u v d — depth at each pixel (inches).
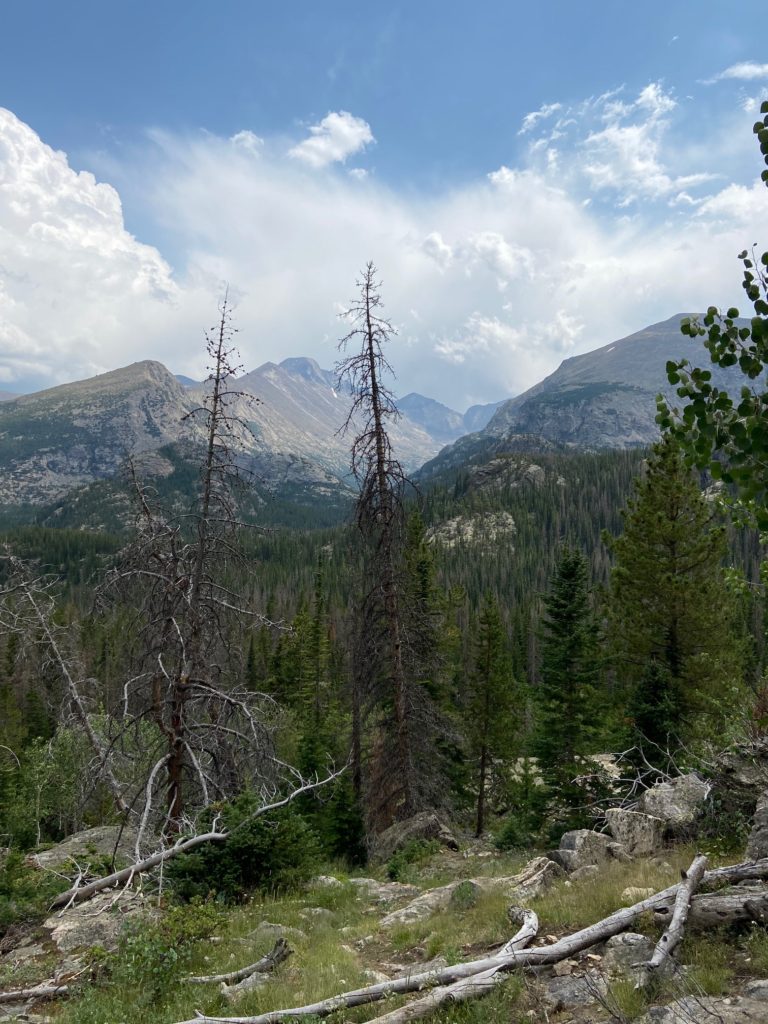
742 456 148.2
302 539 5880.9
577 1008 214.4
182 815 524.1
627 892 301.7
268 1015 238.5
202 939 362.6
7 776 1122.7
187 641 541.6
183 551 539.8
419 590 985.5
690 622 685.3
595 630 805.2
